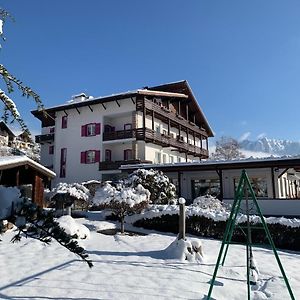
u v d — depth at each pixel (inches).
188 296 217.5
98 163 1155.3
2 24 71.3
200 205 640.4
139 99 1128.8
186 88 1389.0
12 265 287.9
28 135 84.7
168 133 1256.8
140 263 311.1
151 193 658.8
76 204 837.2
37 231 65.9
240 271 301.4
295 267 330.0
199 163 808.9
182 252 335.9
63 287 229.3
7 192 64.9
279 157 716.7
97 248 382.6
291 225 461.7
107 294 216.7
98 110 1200.8
